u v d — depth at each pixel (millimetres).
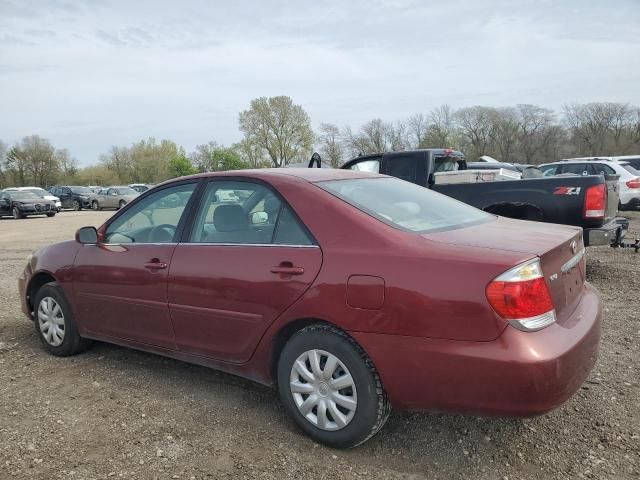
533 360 2486
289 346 3154
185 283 3611
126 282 4012
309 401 3096
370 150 55219
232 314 3379
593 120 65938
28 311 5004
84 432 3316
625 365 4133
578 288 3252
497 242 2850
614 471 2793
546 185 6637
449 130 64438
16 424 3434
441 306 2650
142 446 3139
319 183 3434
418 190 3943
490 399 2578
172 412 3561
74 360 4594
